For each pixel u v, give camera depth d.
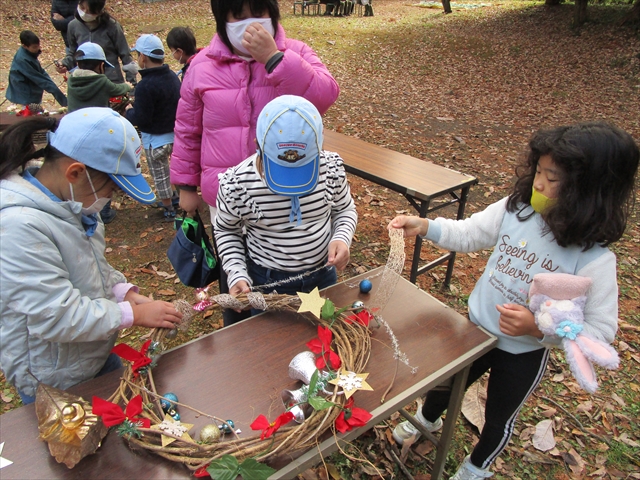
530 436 2.30
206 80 1.99
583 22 12.78
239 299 1.52
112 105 4.26
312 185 1.53
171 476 1.03
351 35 13.18
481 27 13.98
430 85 9.45
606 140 1.20
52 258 1.17
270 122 1.43
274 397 1.25
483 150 6.14
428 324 1.57
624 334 2.98
